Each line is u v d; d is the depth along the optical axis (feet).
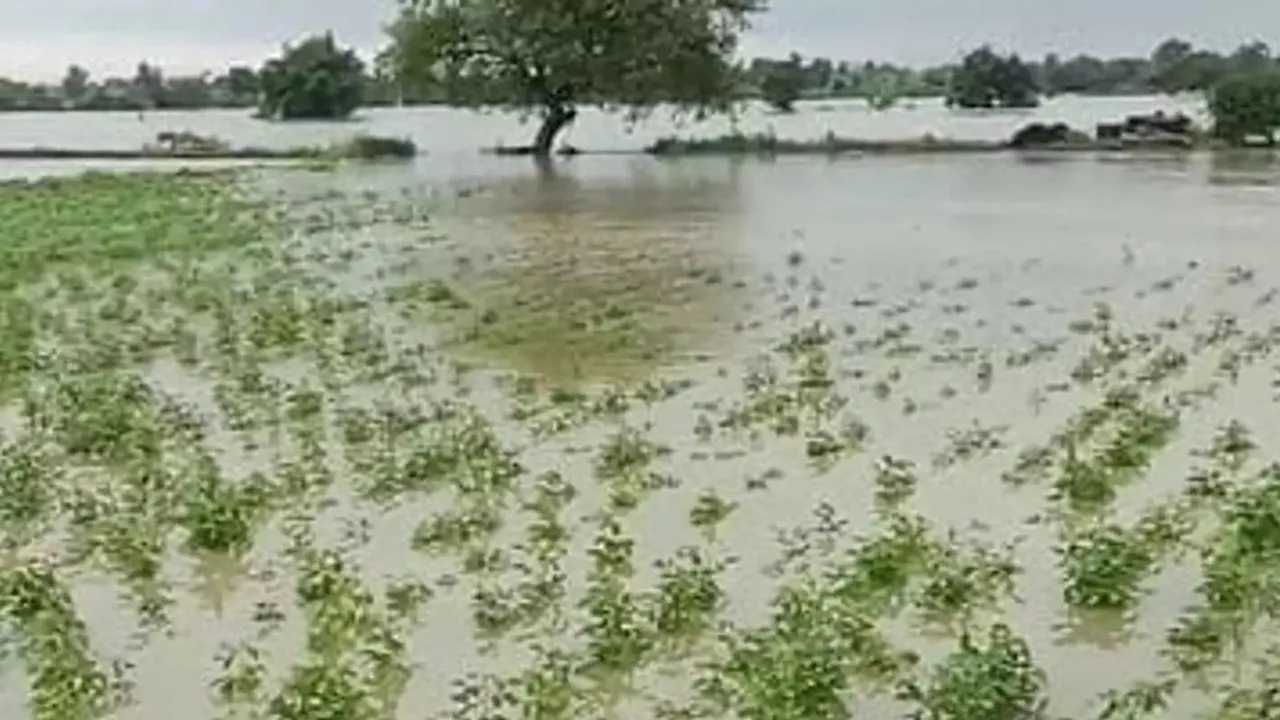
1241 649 40.42
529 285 106.22
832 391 71.05
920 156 247.70
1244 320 87.35
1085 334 84.43
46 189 183.73
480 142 296.51
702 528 51.83
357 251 124.67
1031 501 53.83
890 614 43.57
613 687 39.55
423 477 57.31
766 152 256.73
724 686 38.42
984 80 389.60
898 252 120.88
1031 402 68.59
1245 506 47.83
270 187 188.75
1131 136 266.16
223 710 38.68
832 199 169.89
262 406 69.62
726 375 75.41
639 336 86.48
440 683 39.96
